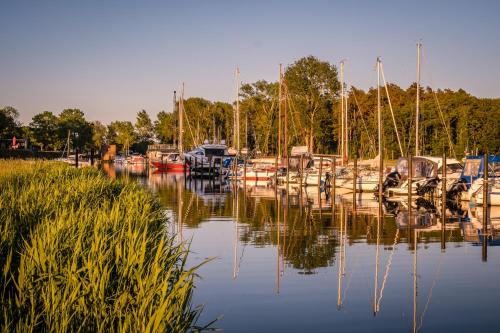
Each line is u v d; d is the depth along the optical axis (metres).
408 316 9.49
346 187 39.47
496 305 10.17
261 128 91.00
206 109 120.94
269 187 43.72
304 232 19.00
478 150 68.25
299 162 47.19
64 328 5.52
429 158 36.03
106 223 9.61
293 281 11.80
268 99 104.19
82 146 132.75
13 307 6.14
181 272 7.59
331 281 11.84
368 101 86.06
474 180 31.62
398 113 75.25
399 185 35.66
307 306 9.99
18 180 20.30
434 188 34.16
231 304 10.07
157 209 17.44
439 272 12.78
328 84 84.25
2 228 9.55
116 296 6.29
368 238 17.69
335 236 18.08
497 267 13.33
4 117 102.75
